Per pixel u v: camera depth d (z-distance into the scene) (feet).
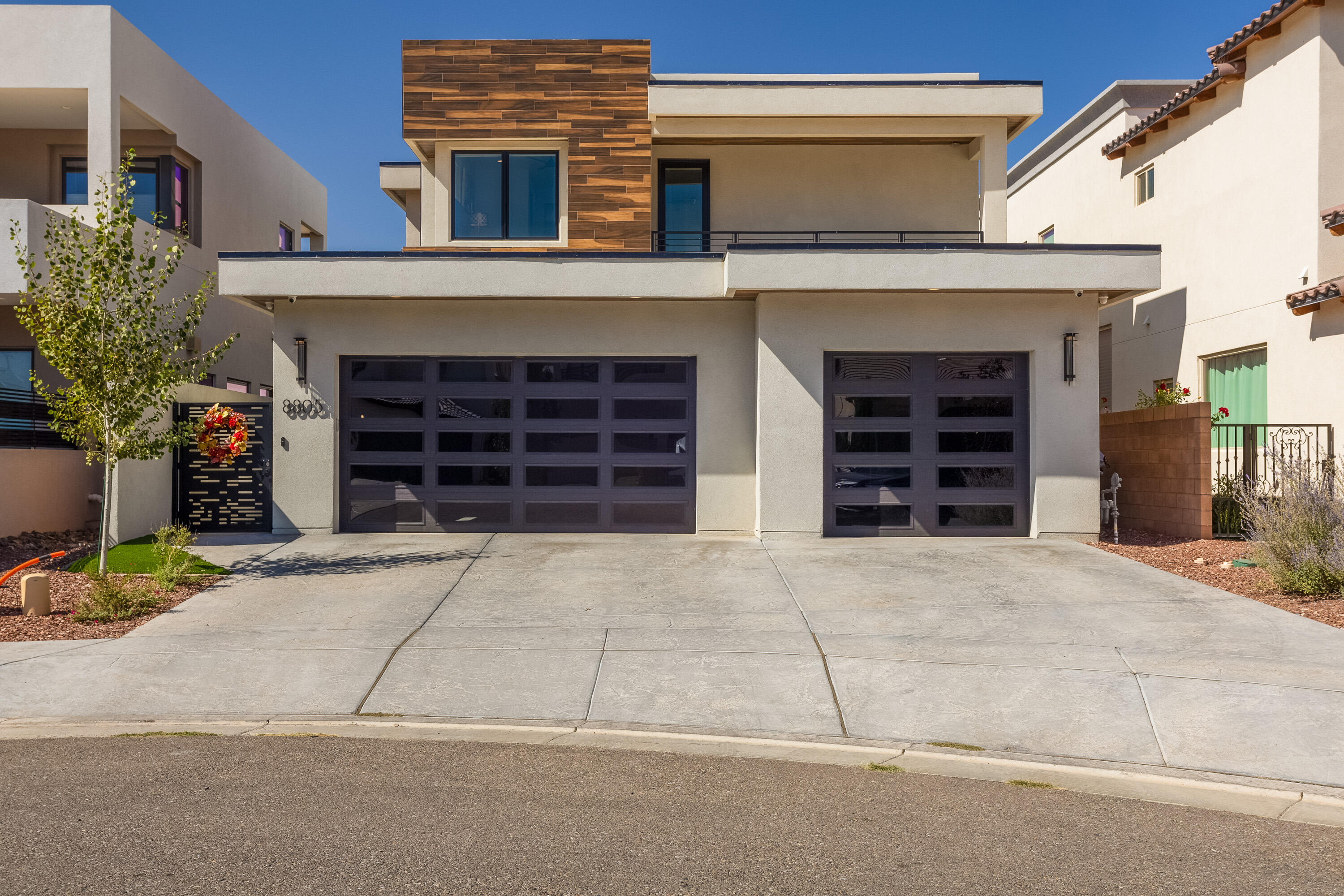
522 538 40.65
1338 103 43.55
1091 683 21.70
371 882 12.45
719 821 14.94
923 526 40.78
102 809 15.11
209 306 59.41
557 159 48.24
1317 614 27.12
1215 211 51.83
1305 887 12.81
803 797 16.15
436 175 47.88
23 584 27.71
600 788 16.40
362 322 41.50
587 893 12.21
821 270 38.37
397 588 31.17
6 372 51.24
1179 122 55.47
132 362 33.01
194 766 17.38
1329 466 33.32
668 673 22.88
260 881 12.44
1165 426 42.04
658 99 46.21
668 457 41.98
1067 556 35.78
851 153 49.98
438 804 15.49
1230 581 31.40
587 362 42.11
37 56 49.44
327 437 41.47
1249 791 16.72
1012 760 18.24
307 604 29.14
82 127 57.31
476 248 47.60
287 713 20.68
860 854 13.67
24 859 13.08
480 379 42.09
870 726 20.02
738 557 36.11
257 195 69.51
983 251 38.11
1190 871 13.29
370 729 19.77
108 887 12.22
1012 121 47.80
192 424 35.55
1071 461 40.01
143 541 39.04
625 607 28.84
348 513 42.04
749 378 41.63
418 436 42.04
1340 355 42.14
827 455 40.68
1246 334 49.03
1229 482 43.93
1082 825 15.02
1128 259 37.96
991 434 40.91
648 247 46.57
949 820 15.14
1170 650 23.90
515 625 26.81
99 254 32.94
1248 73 48.98
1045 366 40.06
